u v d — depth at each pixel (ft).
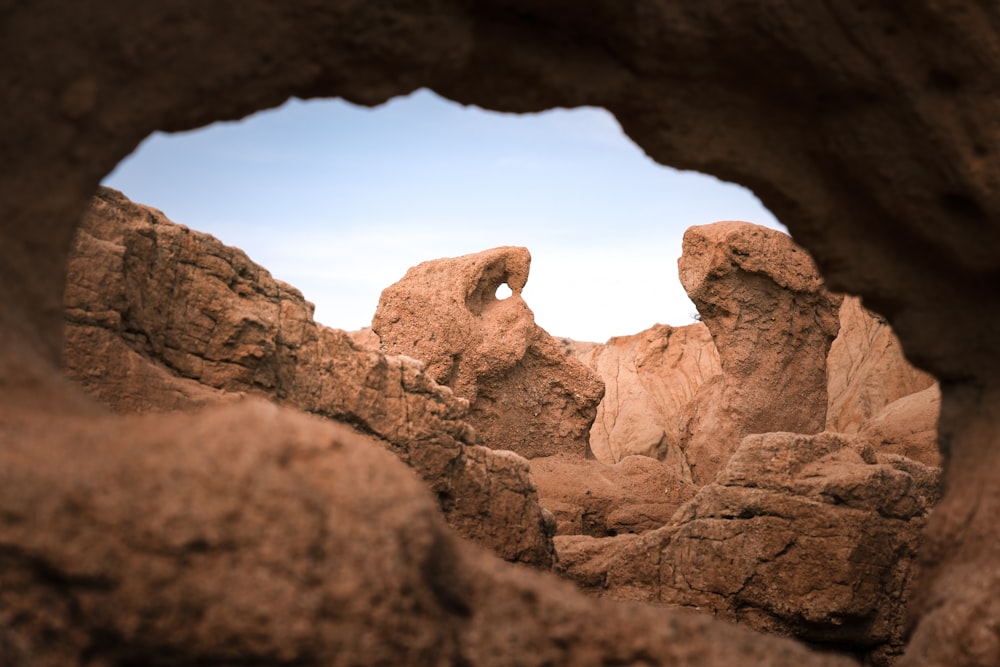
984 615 14.40
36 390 12.31
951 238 17.19
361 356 32.60
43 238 13.43
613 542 37.91
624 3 15.64
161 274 28.50
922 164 16.72
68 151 13.43
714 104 17.21
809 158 17.70
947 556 16.83
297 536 10.91
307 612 10.78
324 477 11.49
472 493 34.76
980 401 17.85
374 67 15.21
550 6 15.89
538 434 51.93
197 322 29.14
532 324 52.29
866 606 32.19
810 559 32.42
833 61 16.19
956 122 16.05
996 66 15.55
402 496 11.61
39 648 10.54
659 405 87.92
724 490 34.09
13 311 13.12
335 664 10.84
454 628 11.72
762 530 33.09
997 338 17.76
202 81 14.12
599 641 12.26
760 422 48.83
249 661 10.76
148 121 13.93
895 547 32.81
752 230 49.03
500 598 12.21
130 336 27.81
